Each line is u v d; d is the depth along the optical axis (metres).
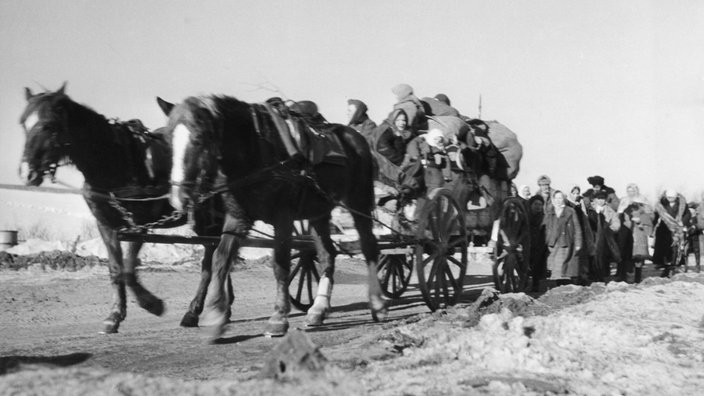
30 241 20.95
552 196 17.42
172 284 17.23
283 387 6.54
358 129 15.18
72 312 13.46
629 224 20.17
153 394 6.39
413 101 14.47
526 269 15.91
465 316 10.89
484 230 14.76
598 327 9.37
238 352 9.30
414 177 13.70
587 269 17.44
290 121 10.85
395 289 15.12
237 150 10.04
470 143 14.70
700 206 23.14
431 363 7.92
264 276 19.39
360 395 6.49
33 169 10.11
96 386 6.46
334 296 16.56
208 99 9.80
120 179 10.74
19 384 6.42
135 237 10.97
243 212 10.16
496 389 6.90
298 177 10.63
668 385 7.34
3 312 13.23
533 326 9.59
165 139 10.77
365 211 12.43
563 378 7.42
